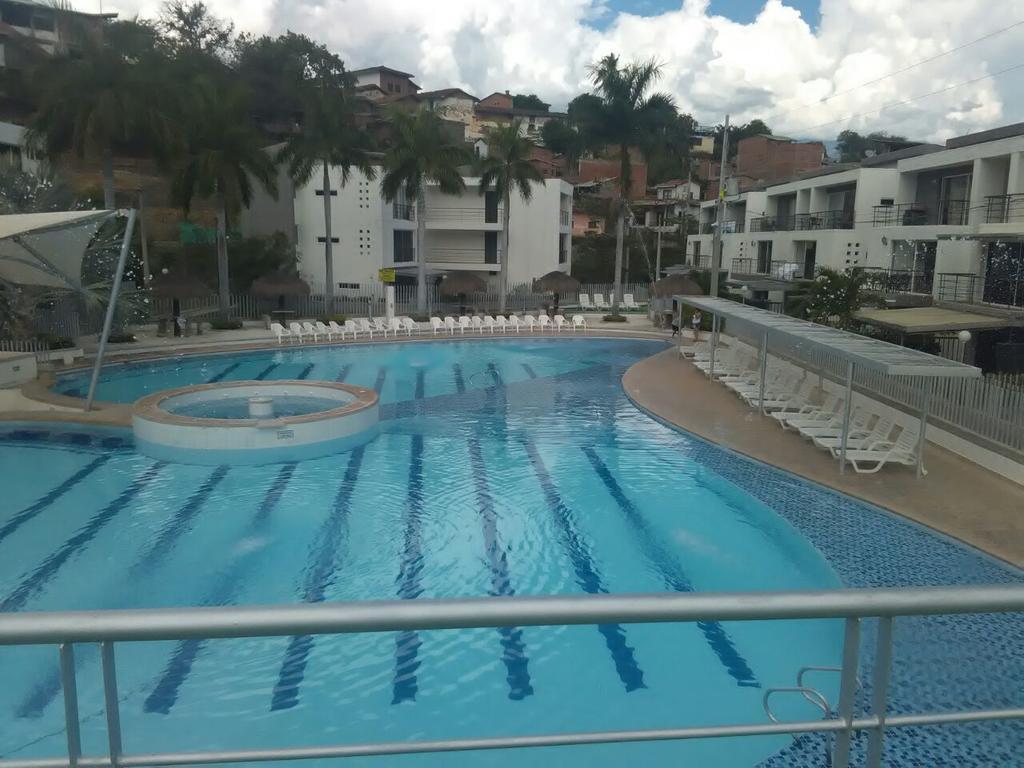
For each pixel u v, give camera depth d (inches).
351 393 685.3
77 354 952.9
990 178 989.2
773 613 79.0
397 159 1475.1
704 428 622.8
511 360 1053.2
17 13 2185.0
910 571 352.5
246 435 556.4
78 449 580.1
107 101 1067.3
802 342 545.3
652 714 258.7
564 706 263.6
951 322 748.0
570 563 385.7
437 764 231.8
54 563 379.6
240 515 444.8
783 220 1669.5
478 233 1953.7
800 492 468.1
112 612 74.8
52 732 243.4
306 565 380.5
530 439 614.2
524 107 4212.6
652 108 1647.4
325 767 229.0
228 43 2303.2
